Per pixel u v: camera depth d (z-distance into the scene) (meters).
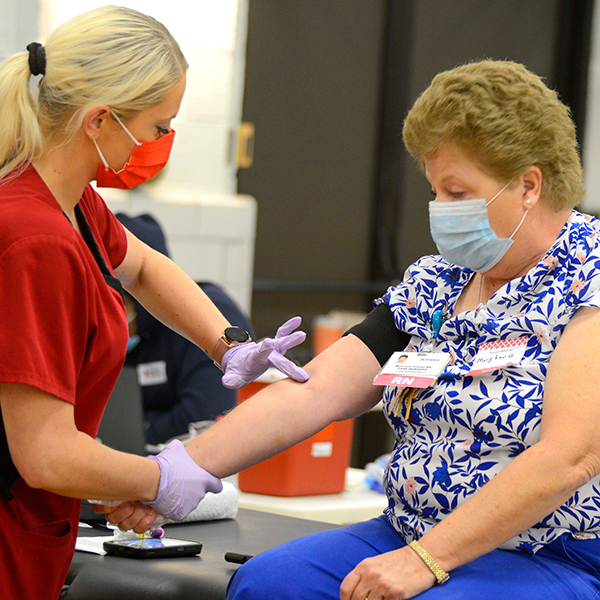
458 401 3.70
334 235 13.77
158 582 4.03
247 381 4.52
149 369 7.99
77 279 3.45
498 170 3.62
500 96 3.59
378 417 13.73
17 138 3.58
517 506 3.32
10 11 10.07
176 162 11.52
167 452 4.02
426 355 3.89
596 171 15.24
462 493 3.64
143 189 11.14
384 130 13.88
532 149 3.60
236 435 4.10
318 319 13.06
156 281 4.80
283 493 6.72
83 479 3.50
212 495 5.20
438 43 14.19
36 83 3.60
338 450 6.97
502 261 3.81
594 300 3.54
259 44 12.60
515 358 3.62
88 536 4.82
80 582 4.14
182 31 11.27
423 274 4.16
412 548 3.42
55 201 3.57
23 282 3.30
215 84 11.65
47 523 3.73
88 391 3.77
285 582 3.57
